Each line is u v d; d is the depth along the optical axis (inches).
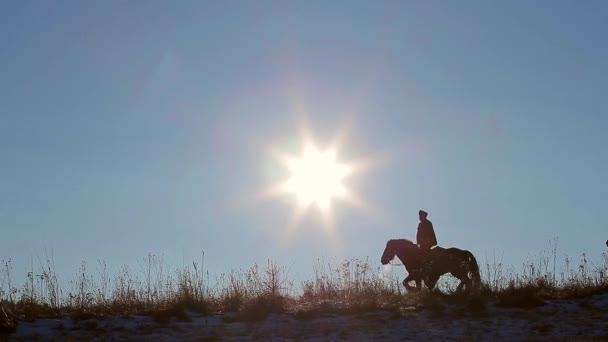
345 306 876.0
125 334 753.0
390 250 981.8
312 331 764.6
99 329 771.4
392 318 817.5
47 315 832.9
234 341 719.1
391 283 968.3
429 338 720.3
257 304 862.5
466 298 900.0
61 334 754.8
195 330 773.9
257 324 803.4
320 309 857.5
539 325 759.1
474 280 940.0
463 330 752.3
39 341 718.5
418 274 962.1
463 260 943.7
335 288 962.7
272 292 922.7
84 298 886.4
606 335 698.8
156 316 821.9
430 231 976.3
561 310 842.2
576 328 745.0
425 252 965.8
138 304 885.8
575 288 953.5
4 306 806.5
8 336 740.7
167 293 905.5
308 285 966.4
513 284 940.0
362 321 807.1
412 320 807.1
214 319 828.0
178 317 823.7
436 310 849.5
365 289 935.7
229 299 901.8
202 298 890.1
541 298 901.8
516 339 695.7
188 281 914.1
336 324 794.2
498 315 825.5
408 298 909.8
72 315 832.9
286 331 762.8
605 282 959.6
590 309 844.6
